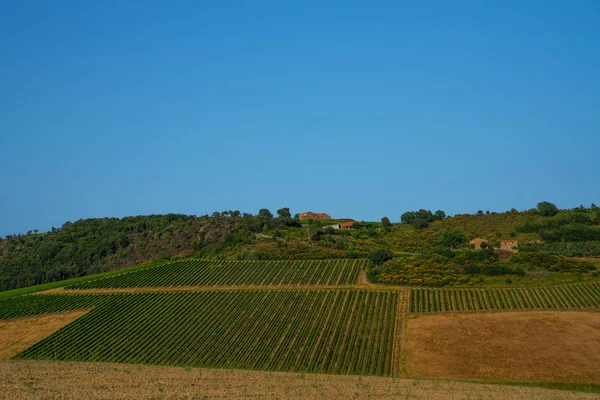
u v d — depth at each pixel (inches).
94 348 3425.2
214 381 2389.3
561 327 3142.2
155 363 3211.1
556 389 2384.4
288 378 2472.9
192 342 3440.0
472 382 2583.7
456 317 3378.4
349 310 3629.4
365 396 2187.5
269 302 3880.4
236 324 3614.7
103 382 2340.1
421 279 3939.5
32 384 2301.9
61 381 2353.6
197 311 3848.4
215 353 3289.9
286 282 4239.7
